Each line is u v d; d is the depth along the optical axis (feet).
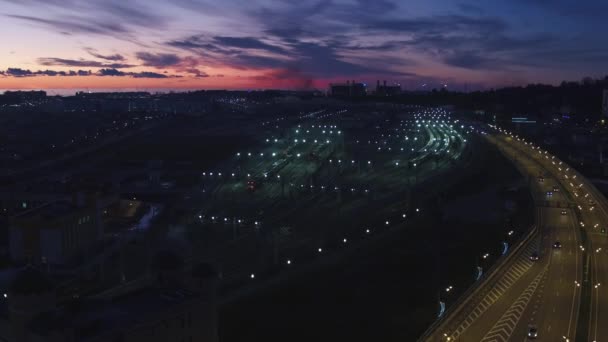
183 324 234.17
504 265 410.52
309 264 410.52
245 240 494.18
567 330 296.71
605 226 513.45
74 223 460.55
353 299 361.71
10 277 383.65
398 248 466.70
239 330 315.58
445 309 328.08
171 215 603.26
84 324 205.98
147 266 426.51
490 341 285.43
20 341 211.41
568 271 394.32
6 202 625.82
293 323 324.80
